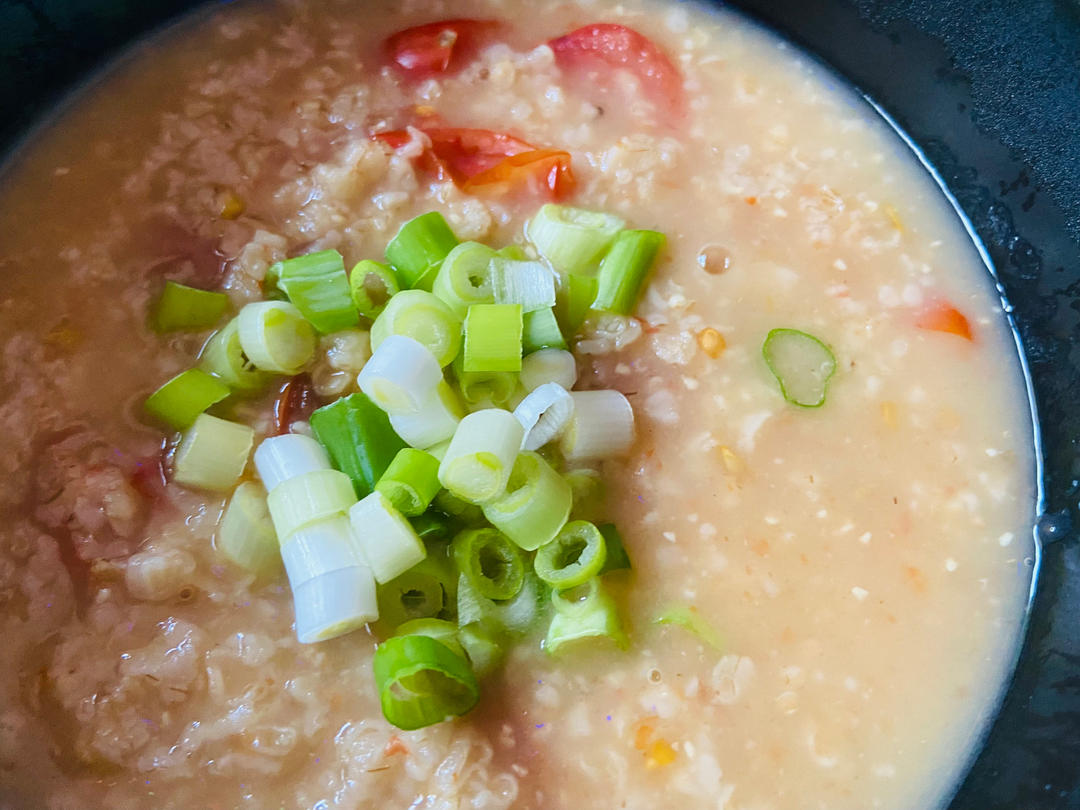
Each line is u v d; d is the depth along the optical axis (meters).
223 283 0.15
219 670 0.13
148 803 0.12
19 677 0.13
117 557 0.13
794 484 0.15
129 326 0.15
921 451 0.15
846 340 0.16
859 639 0.14
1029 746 0.14
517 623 0.13
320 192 0.16
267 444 0.13
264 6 0.17
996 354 0.16
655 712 0.13
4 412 0.14
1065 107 0.15
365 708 0.13
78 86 0.16
